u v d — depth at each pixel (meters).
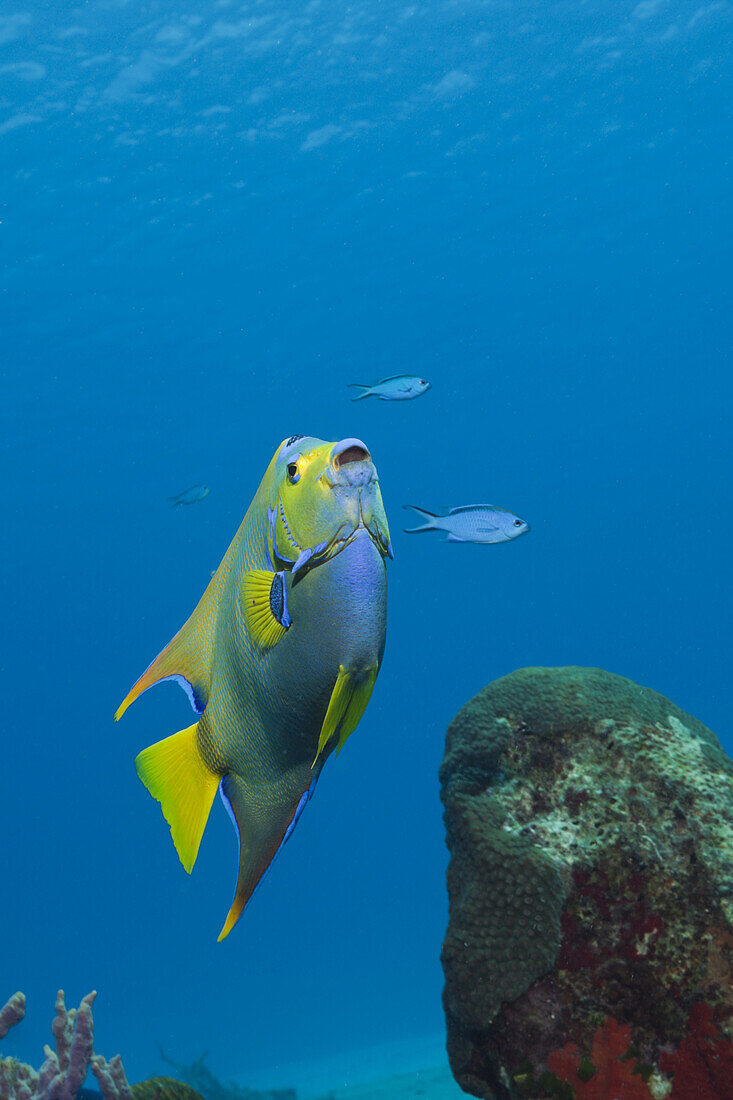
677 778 2.43
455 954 2.24
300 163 33.06
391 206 36.53
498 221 38.75
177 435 47.72
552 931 2.21
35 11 24.53
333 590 0.74
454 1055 2.35
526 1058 2.15
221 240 35.56
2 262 33.16
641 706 2.70
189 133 30.19
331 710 0.72
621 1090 2.09
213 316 39.97
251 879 0.86
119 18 25.34
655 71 31.64
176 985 48.50
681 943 2.17
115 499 50.94
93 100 27.86
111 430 45.41
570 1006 2.16
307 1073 20.86
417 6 27.62
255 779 0.87
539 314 46.09
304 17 26.97
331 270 39.50
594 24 29.27
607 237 40.81
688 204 38.81
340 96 30.62
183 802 0.94
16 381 40.06
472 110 32.53
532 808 2.49
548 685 2.78
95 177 30.69
